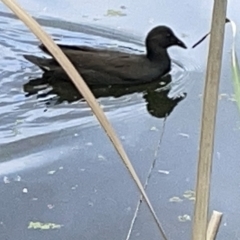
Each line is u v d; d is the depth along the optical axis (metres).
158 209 3.58
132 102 5.02
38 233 3.37
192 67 5.59
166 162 4.05
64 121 4.52
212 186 3.81
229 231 3.41
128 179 3.84
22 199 3.63
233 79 1.24
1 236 3.34
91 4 6.41
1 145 4.16
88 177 3.85
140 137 4.38
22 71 5.23
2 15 6.11
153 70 5.43
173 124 4.59
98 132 4.37
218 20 1.11
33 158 4.03
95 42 5.91
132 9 6.36
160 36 5.55
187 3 6.45
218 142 4.29
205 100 1.16
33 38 5.79
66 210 3.55
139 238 3.34
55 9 6.31
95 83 5.33
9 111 4.64
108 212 3.54
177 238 3.36
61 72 5.11
